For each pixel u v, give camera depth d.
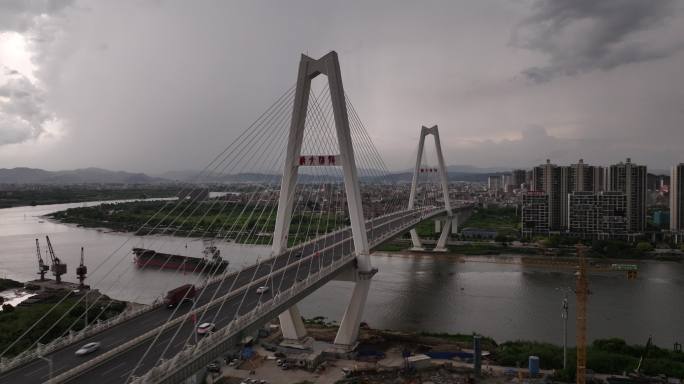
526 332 78.19
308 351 67.69
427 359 62.88
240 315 47.41
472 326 81.38
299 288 54.09
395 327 81.25
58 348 41.44
